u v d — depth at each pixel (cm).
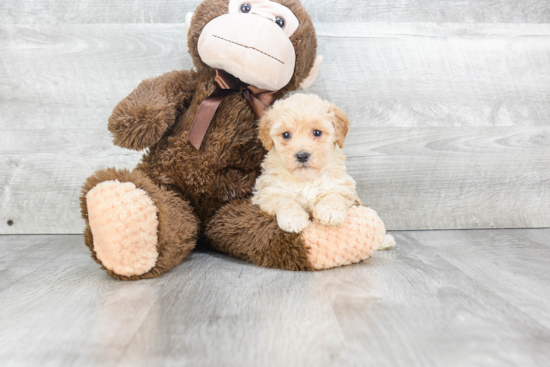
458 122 192
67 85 187
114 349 83
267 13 139
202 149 145
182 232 136
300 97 138
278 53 134
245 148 148
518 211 194
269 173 142
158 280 124
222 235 144
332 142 137
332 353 81
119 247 119
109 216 117
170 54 187
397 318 96
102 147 190
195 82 153
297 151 129
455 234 184
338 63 187
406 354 80
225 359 79
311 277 125
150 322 94
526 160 195
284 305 103
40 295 112
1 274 131
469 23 190
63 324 94
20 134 188
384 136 190
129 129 138
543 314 99
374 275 126
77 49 186
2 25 184
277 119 134
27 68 186
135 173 128
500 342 85
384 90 189
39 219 191
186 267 137
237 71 134
